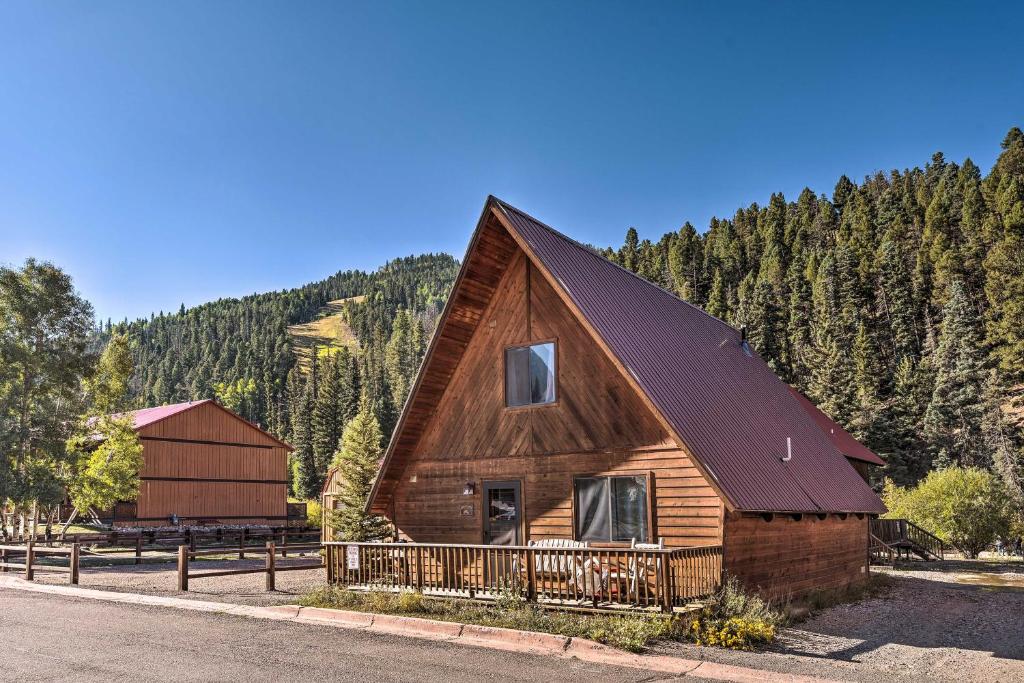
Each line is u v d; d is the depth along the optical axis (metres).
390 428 93.06
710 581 13.88
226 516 47.75
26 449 35.38
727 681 9.70
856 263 117.25
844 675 10.09
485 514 18.19
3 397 35.72
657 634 11.97
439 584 16.38
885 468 68.00
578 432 16.89
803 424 22.97
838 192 181.75
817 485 18.69
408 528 19.52
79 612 14.45
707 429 16.02
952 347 85.62
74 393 37.91
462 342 19.06
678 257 158.75
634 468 15.88
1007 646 13.62
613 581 15.45
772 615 14.14
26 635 12.03
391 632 12.62
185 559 17.98
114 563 27.16
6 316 37.03
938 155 188.38
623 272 21.83
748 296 124.81
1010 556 36.72
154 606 15.34
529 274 18.27
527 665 10.33
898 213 136.25
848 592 20.72
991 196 119.06
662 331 19.42
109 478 36.44
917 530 35.53
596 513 16.41
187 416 46.31
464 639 12.03
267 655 10.68
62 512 42.72
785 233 160.50
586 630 11.88
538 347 17.89
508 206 17.91
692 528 14.91
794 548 17.64
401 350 181.62
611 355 15.55
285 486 52.03
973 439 70.44
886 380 88.62
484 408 18.59
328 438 100.62
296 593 17.58
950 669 11.51
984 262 99.50
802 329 109.44
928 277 113.25
